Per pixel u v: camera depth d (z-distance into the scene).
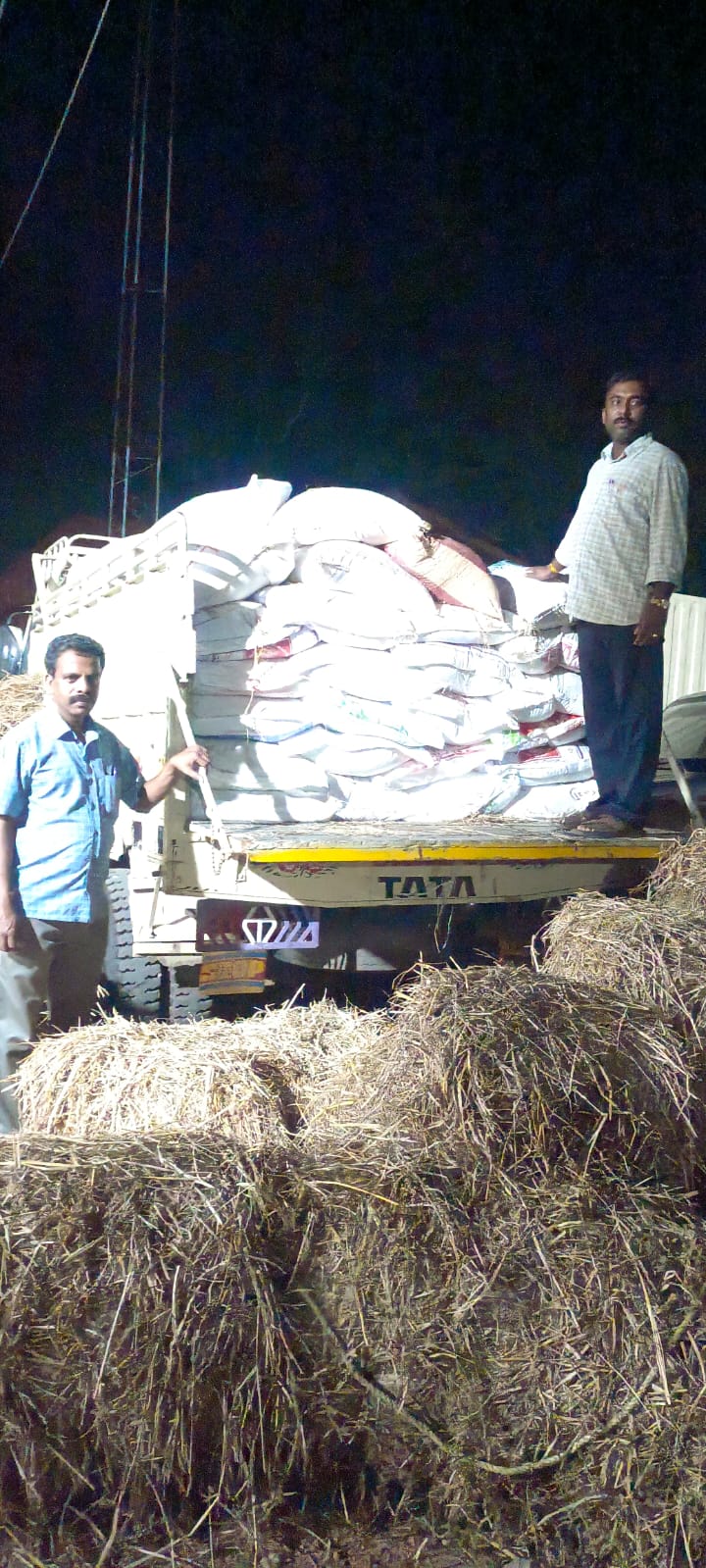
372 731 4.89
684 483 4.85
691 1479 2.42
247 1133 3.18
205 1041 3.57
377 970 4.79
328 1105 3.19
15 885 3.87
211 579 4.64
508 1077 2.83
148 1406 2.38
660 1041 3.08
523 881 4.73
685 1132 3.05
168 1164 2.61
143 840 4.69
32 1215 2.45
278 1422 2.47
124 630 5.16
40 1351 2.36
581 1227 2.67
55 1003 4.04
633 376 4.92
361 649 4.88
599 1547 2.43
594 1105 2.88
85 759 3.91
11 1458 2.34
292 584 4.84
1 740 3.94
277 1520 2.47
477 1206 2.67
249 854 4.22
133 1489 2.40
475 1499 2.49
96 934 3.98
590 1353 2.51
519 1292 2.55
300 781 4.83
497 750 5.12
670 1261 2.64
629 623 4.92
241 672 4.75
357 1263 2.56
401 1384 2.51
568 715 5.33
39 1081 3.47
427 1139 2.80
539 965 4.11
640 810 5.03
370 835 4.56
